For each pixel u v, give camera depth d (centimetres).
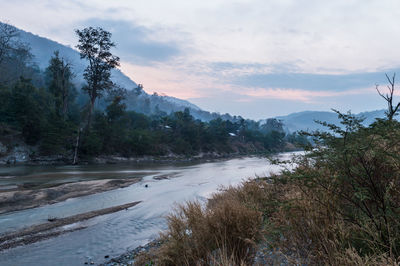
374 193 249
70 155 5031
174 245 383
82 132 5434
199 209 440
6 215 1212
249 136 12975
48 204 1444
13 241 861
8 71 7406
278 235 310
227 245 357
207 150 9669
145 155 6875
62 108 5953
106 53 5631
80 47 5484
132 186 2158
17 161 4309
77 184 2080
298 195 324
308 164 302
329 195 275
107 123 6175
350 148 243
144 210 1281
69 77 6600
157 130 8938
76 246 805
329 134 278
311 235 271
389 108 341
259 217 366
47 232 955
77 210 1319
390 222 235
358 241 261
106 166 4462
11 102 5034
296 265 247
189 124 10162
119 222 1080
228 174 3167
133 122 9544
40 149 4812
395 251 225
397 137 232
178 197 1612
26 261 704
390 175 241
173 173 3375
